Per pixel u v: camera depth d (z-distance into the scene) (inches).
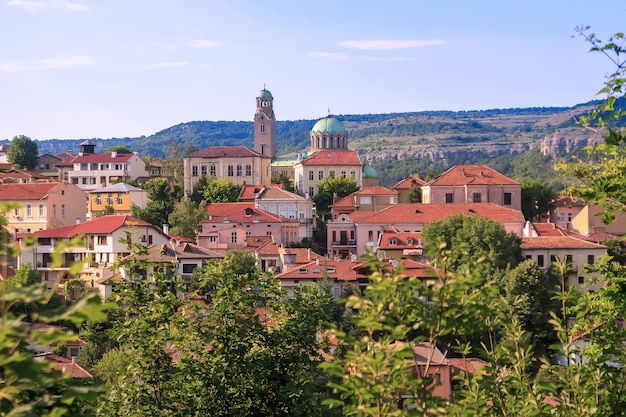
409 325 627.2
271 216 6476.4
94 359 2918.3
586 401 725.9
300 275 4133.9
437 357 1673.2
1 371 439.2
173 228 6427.2
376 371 576.7
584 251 5054.1
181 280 1176.2
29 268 4013.3
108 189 7229.3
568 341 783.1
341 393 674.8
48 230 4840.1
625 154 781.9
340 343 764.6
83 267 447.5
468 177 7116.1
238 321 1129.4
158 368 1059.9
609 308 813.9
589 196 783.7
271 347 1131.9
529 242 5123.0
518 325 757.9
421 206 6427.2
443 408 617.6
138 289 1117.7
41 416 474.9
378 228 6304.1
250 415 1098.7
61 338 420.8
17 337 418.3
